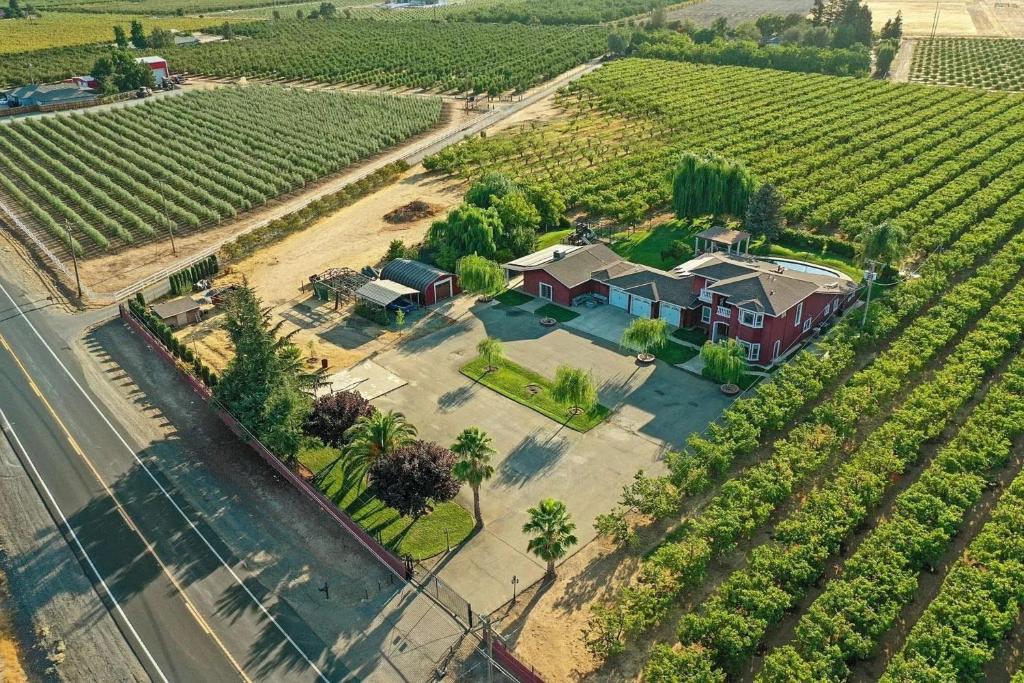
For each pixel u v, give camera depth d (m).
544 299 91.88
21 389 75.75
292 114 170.25
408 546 55.22
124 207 120.44
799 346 79.56
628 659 46.75
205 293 94.12
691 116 159.50
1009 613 45.94
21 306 92.81
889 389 67.50
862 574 49.06
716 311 78.69
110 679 46.25
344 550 55.22
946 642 44.34
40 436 68.56
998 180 118.12
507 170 133.00
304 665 46.59
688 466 57.56
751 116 159.62
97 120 164.75
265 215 120.75
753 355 76.88
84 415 71.44
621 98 176.12
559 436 66.62
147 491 61.50
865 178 121.25
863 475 57.25
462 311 89.56
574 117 169.00
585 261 92.44
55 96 182.25
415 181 133.88
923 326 78.06
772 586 47.88
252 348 63.09
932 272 89.69
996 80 192.38
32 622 50.28
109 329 87.25
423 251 101.75
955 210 106.94
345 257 104.38
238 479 62.66
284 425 61.38
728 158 128.12
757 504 55.38
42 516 59.19
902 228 95.56
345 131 157.75
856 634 44.66
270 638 48.44
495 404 71.44
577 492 59.94
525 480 61.38
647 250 104.31
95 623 49.97
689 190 106.12
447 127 165.38
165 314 86.44
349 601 51.00
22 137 153.38
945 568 52.50
